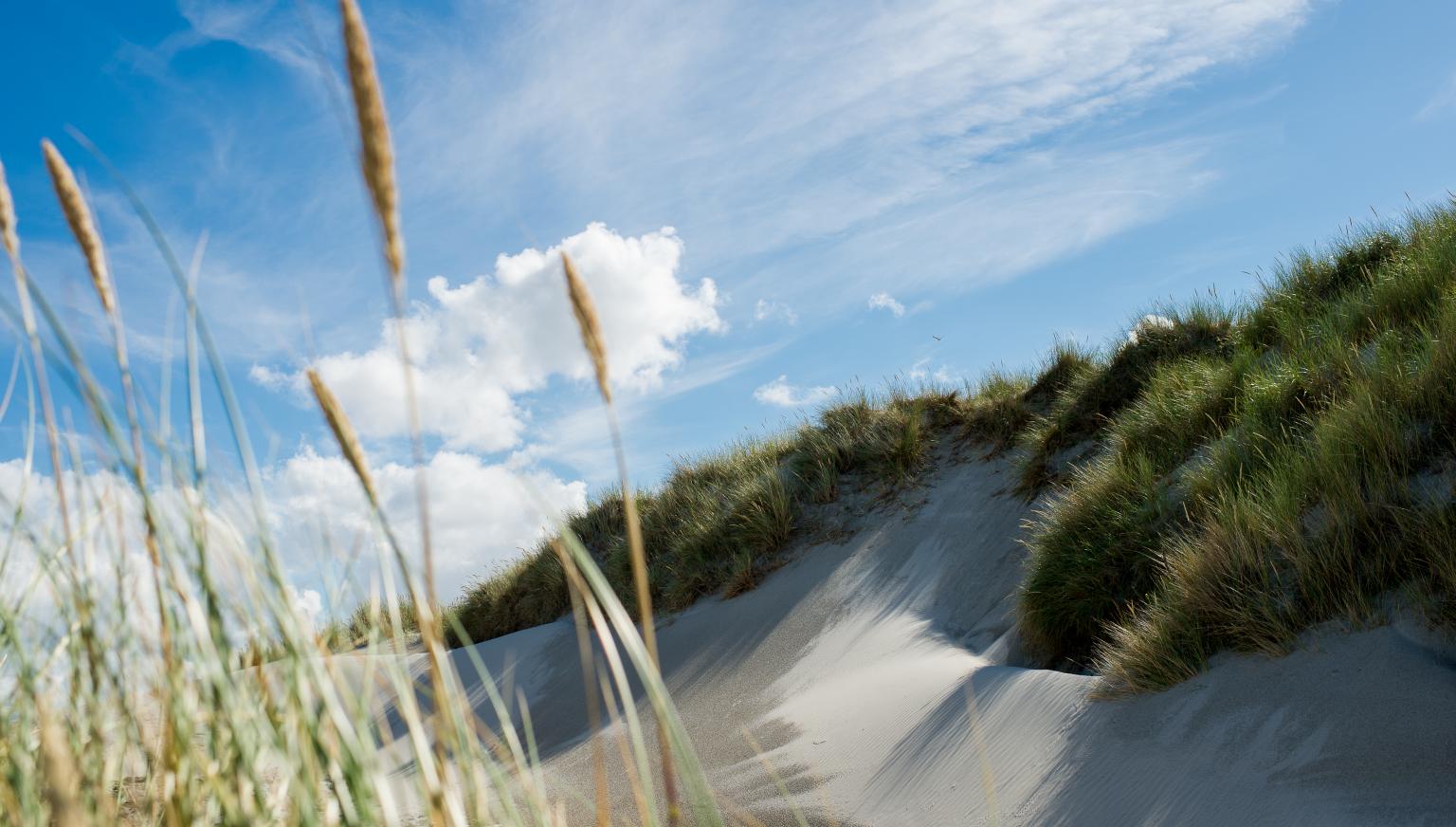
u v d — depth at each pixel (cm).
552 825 141
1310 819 359
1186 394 802
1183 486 668
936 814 496
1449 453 477
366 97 90
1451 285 638
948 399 1220
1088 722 509
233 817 133
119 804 152
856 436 1201
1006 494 988
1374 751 376
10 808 135
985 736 546
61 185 121
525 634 1235
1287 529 499
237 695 145
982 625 818
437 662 122
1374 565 462
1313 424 599
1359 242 923
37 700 136
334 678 136
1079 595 660
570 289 109
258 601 141
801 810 552
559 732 916
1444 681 393
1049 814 451
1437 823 326
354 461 110
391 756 153
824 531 1094
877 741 614
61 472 159
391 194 94
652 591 1172
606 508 1451
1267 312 916
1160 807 415
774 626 946
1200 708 464
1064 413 988
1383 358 580
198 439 139
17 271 123
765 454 1352
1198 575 524
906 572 950
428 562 119
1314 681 433
